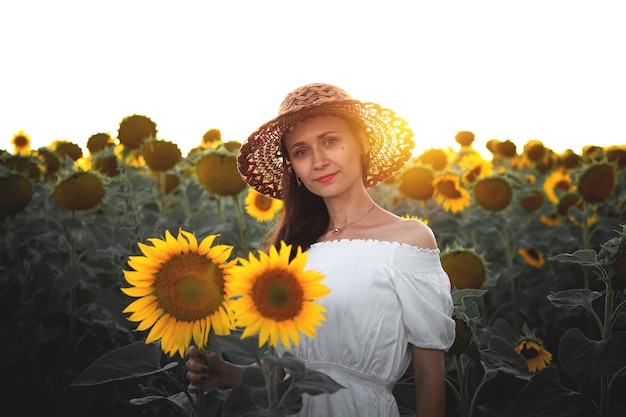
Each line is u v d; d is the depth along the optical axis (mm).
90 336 3463
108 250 3170
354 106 1984
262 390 1474
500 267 4605
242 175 2402
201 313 1495
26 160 4270
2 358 2893
